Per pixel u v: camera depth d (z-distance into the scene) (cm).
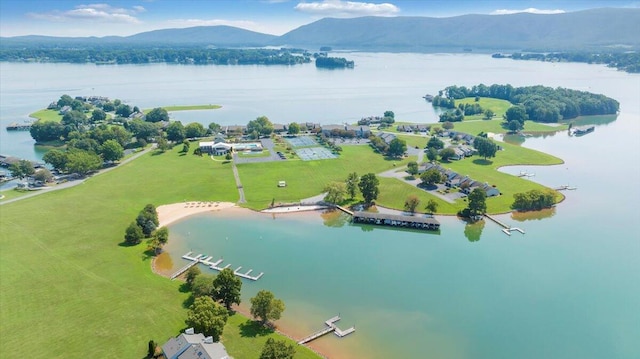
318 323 9962
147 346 8544
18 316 9400
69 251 12406
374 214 15375
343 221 15675
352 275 12094
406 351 9162
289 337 9325
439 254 13400
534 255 13350
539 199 16562
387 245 13950
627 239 14400
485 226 15350
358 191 17950
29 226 13912
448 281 11888
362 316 10294
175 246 13438
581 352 9288
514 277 12125
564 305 10894
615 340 9669
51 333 8875
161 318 9494
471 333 9819
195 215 15688
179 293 10594
